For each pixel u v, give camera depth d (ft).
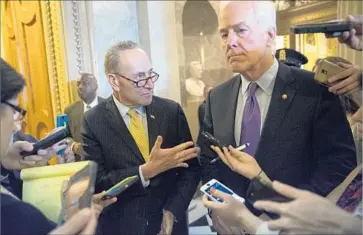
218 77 4.55
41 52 4.97
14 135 2.74
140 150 2.93
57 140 2.73
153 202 2.90
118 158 2.90
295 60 2.81
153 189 2.91
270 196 2.28
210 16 5.06
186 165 2.82
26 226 2.05
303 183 2.47
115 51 2.88
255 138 2.60
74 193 2.33
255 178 2.37
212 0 4.97
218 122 2.78
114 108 2.99
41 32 5.65
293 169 2.50
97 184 2.82
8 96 2.18
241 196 2.54
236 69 2.56
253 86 2.65
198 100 4.77
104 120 2.95
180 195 2.91
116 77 2.86
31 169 2.48
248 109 2.66
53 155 2.73
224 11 2.46
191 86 4.91
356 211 2.27
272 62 2.61
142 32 6.41
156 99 3.19
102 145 2.92
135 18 6.86
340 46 2.73
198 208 3.02
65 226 2.13
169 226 2.77
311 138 2.56
